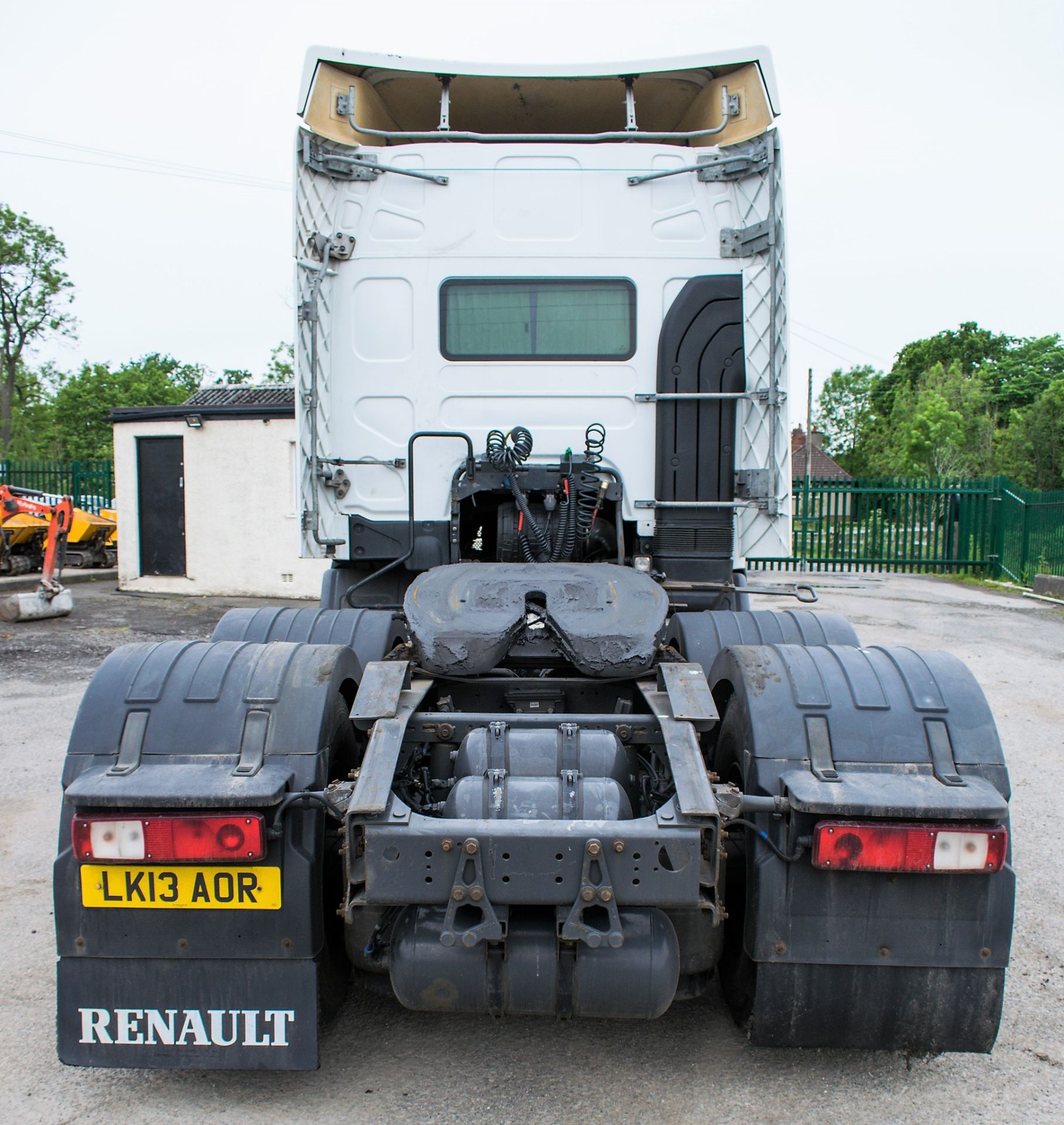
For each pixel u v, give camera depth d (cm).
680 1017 284
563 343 426
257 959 222
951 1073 256
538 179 424
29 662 854
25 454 5394
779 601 1359
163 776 221
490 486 406
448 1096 244
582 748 240
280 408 1301
